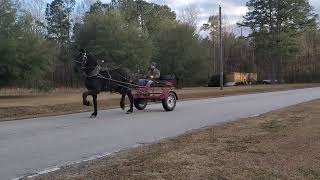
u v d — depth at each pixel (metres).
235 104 28.94
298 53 104.88
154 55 73.88
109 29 61.16
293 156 10.30
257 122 17.34
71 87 63.78
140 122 18.81
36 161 10.95
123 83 22.19
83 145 13.23
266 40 102.12
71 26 87.44
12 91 46.22
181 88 62.44
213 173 8.78
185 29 80.31
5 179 9.16
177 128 16.98
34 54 39.50
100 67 21.08
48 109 24.84
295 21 102.19
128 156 11.09
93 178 8.66
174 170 9.09
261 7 101.88
